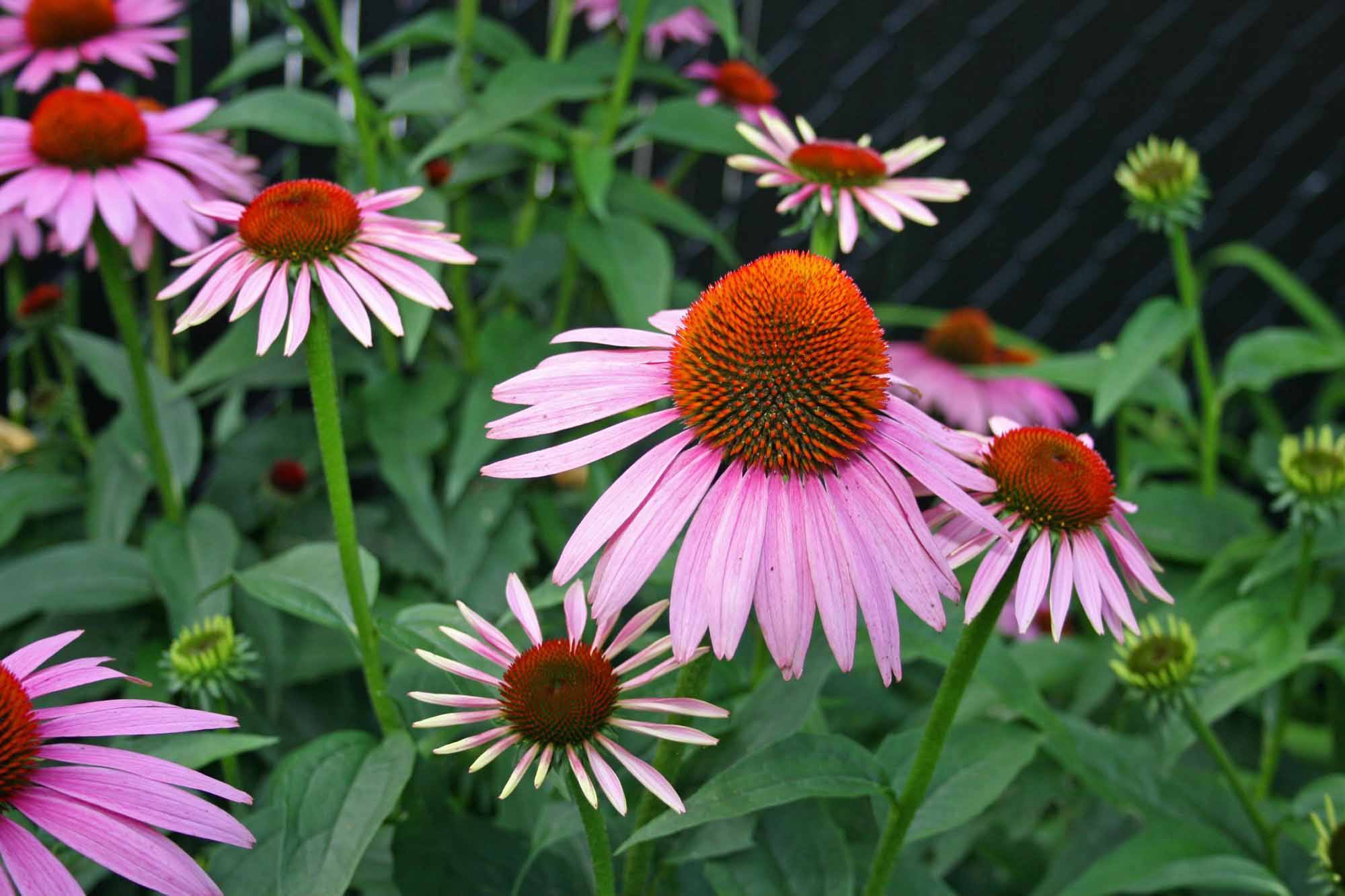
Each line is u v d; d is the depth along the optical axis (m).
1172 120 1.35
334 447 0.57
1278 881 0.62
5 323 1.00
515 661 0.52
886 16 1.22
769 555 0.50
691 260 1.22
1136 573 0.53
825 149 0.62
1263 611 0.69
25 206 0.68
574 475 0.90
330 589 0.60
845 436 0.51
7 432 0.90
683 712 0.51
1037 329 1.38
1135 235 1.37
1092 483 0.52
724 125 0.74
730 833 0.57
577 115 1.12
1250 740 0.77
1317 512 0.67
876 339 0.52
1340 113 1.38
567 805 0.59
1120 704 0.77
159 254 0.85
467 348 0.81
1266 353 0.78
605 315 0.89
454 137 0.70
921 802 0.58
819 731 0.60
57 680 0.51
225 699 0.62
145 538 0.74
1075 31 1.28
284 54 0.75
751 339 0.51
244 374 0.77
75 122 0.67
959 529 0.53
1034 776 0.70
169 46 0.98
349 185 0.75
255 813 0.63
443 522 0.76
